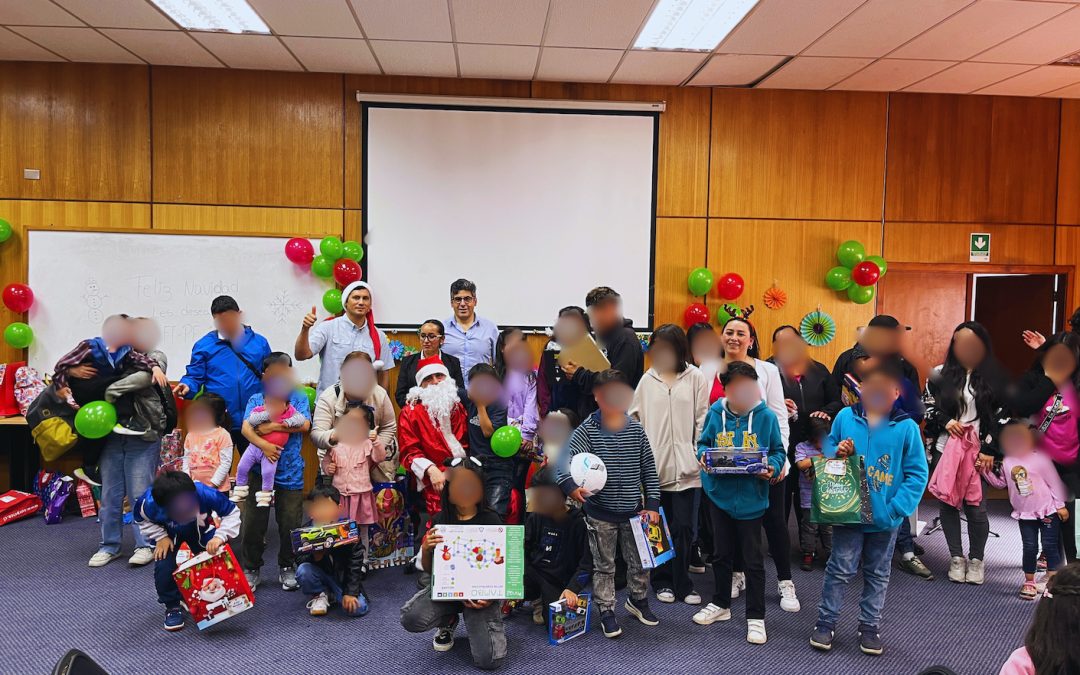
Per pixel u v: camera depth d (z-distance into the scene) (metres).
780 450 2.80
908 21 3.72
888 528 2.59
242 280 4.71
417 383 3.42
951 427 3.40
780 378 3.11
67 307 4.61
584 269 4.91
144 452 3.58
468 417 3.37
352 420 3.19
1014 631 2.86
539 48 4.18
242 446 3.66
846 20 3.72
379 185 4.76
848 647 2.70
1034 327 5.38
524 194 4.85
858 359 3.71
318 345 4.06
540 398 3.40
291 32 3.96
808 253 5.05
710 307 5.01
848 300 5.11
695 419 3.06
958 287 5.30
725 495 2.79
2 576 3.36
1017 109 5.12
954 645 2.73
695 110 4.94
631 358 3.31
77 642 2.67
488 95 4.81
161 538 2.72
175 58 4.46
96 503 4.40
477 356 4.10
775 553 3.06
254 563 3.22
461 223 4.82
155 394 3.59
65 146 4.59
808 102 5.00
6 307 4.58
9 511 4.23
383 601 3.12
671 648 2.68
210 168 4.68
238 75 4.66
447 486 2.63
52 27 3.94
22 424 4.33
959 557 3.43
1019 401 3.24
